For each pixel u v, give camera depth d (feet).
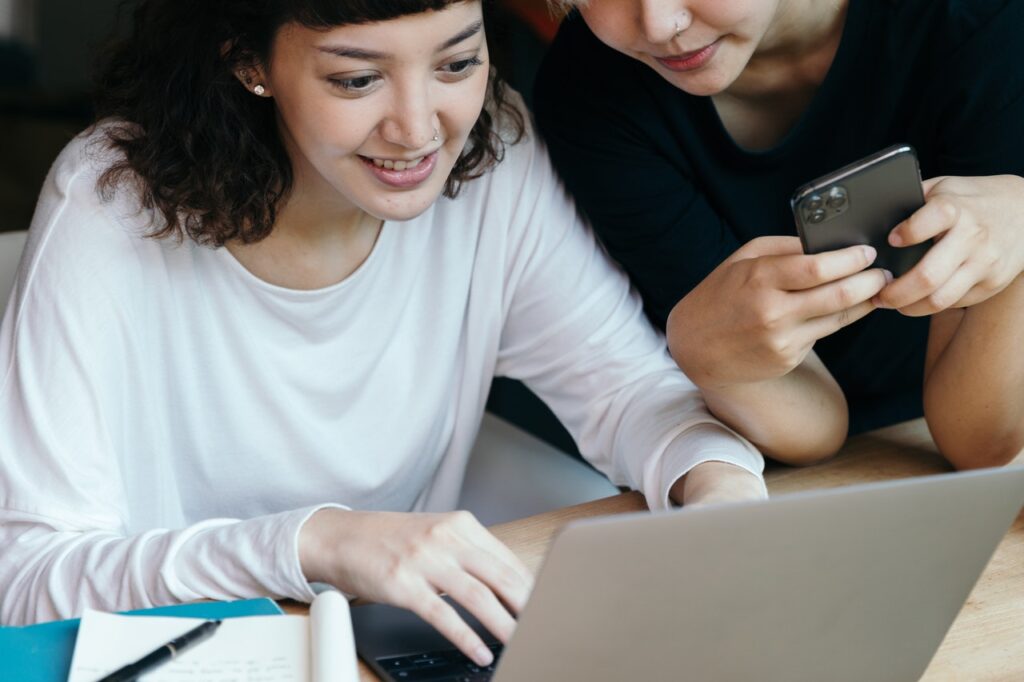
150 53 4.07
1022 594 3.59
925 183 3.94
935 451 4.54
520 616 2.63
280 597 3.59
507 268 4.95
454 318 4.90
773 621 2.87
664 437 4.38
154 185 4.09
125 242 4.18
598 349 4.92
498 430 5.53
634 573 2.62
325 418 4.72
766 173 4.87
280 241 4.41
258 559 3.56
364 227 4.54
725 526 2.61
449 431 5.12
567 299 4.94
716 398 4.29
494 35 4.55
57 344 4.03
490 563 3.45
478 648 3.24
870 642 3.04
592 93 4.78
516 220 4.89
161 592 3.61
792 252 3.94
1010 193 3.92
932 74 4.57
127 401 4.32
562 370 5.02
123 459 4.41
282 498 4.79
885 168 3.55
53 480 3.93
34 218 4.26
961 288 3.76
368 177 3.93
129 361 4.25
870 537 2.78
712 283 4.02
